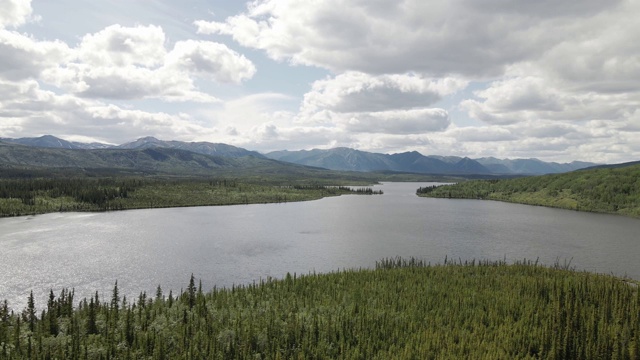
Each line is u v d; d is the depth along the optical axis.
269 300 118.38
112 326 97.25
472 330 97.88
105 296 136.38
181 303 115.62
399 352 85.19
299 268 178.00
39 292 137.62
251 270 173.12
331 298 119.44
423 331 95.50
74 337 88.62
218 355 85.19
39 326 96.56
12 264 169.00
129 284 150.12
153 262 181.00
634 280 151.38
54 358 79.88
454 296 120.12
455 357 81.62
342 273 150.00
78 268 166.88
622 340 89.62
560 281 132.62
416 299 117.44
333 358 85.75
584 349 87.75
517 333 95.50
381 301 115.06
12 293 135.75
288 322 98.25
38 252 190.38
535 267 157.62
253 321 101.19
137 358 84.19
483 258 198.25
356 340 93.38
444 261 193.25
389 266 166.62
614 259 195.12
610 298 113.00
